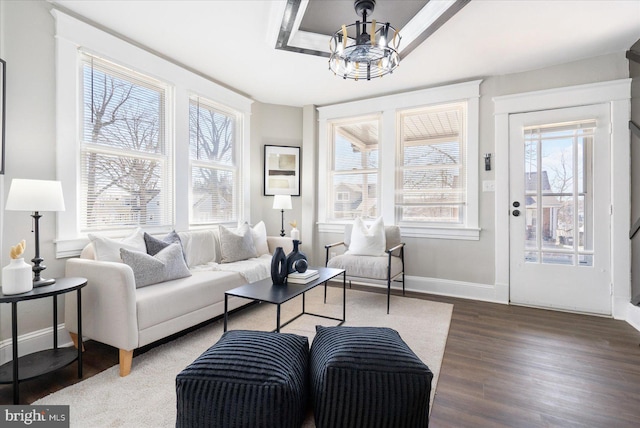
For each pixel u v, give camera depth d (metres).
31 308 2.02
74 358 1.76
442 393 1.60
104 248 2.11
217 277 2.42
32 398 1.55
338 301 3.15
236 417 1.14
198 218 3.30
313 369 1.40
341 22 2.34
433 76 3.22
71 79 2.21
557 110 2.92
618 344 2.17
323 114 4.15
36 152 2.04
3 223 1.90
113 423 1.36
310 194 4.18
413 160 3.65
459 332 2.38
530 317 2.71
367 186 3.95
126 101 2.63
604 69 2.75
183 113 3.03
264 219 4.11
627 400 1.54
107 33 2.39
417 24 2.24
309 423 1.41
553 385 1.67
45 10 2.07
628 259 2.66
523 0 2.02
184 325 2.10
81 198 2.35
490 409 1.47
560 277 2.93
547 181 2.98
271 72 3.19
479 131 3.26
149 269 2.13
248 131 3.83
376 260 3.01
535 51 2.69
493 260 3.21
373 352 1.31
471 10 2.12
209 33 2.48
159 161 2.89
